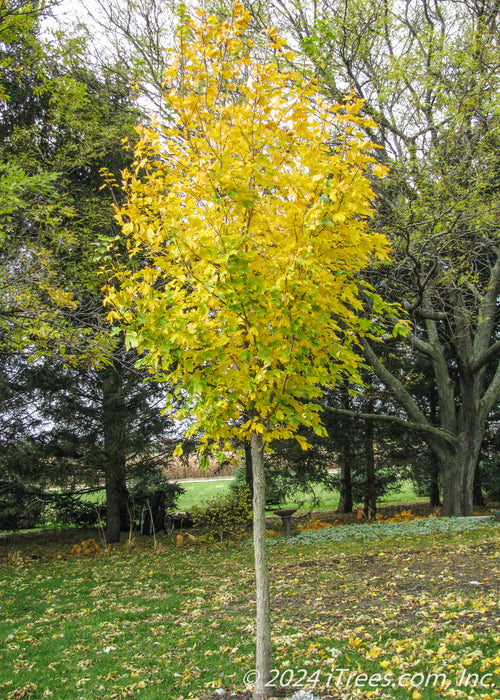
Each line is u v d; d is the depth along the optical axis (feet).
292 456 46.96
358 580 21.83
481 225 30.89
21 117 38.47
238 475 58.70
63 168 33.78
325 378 11.32
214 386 11.80
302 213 10.37
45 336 22.16
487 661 11.95
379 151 35.70
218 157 10.77
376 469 52.95
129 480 43.42
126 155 37.47
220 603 20.12
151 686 12.60
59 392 41.39
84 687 12.78
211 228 10.82
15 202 20.62
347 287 11.44
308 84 12.25
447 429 42.73
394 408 52.01
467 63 30.40
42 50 28.50
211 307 11.05
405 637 14.38
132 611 19.61
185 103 11.74
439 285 35.58
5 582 26.91
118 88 37.04
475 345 41.42
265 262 11.17
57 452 41.29
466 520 36.70
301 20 35.42
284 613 17.95
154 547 37.24
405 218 30.71
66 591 23.98
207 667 13.56
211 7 30.71
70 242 27.40
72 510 45.91
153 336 11.05
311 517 51.85
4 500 43.21
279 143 11.56
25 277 22.89
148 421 41.68
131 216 11.76
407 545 29.96
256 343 10.93
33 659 14.85
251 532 42.50
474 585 18.86
